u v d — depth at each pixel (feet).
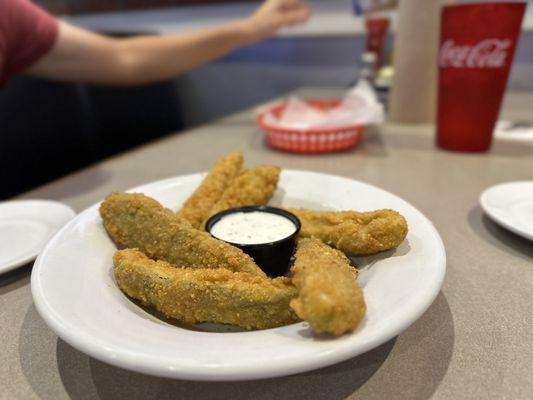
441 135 1.70
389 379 0.64
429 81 1.98
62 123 2.60
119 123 3.08
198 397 0.62
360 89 2.02
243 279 0.73
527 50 2.68
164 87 3.28
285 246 0.96
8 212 1.17
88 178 1.56
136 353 0.55
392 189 1.35
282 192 1.22
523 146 1.71
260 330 0.67
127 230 0.94
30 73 2.07
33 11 1.95
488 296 0.83
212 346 0.57
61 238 0.87
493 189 1.17
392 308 0.63
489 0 2.32
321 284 0.61
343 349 0.55
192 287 0.72
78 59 2.09
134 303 0.78
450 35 1.50
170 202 1.16
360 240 0.85
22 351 0.72
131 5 3.85
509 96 2.59
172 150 1.87
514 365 0.66
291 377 0.65
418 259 0.76
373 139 1.88
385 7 2.52
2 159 2.26
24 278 0.92
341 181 1.20
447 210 1.20
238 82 3.77
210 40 2.35
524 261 0.94
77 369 0.68
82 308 0.66
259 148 1.85
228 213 1.09
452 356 0.68
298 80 3.53
